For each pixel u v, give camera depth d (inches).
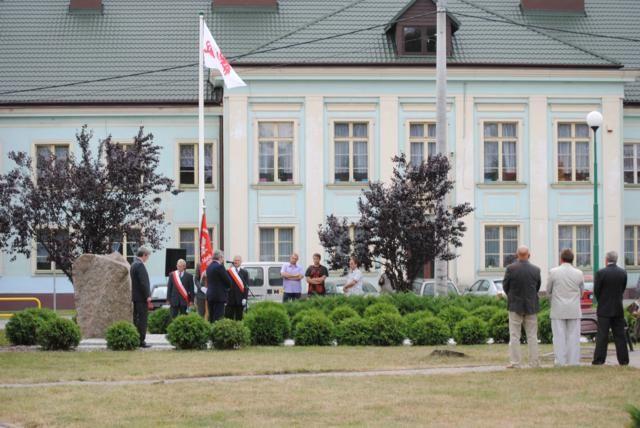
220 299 1375.5
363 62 2437.3
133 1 2760.8
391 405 828.0
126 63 2605.8
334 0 2696.9
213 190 2536.9
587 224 2493.8
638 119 2625.5
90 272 1412.4
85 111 2522.1
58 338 1266.0
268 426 739.4
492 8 2696.9
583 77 2479.1
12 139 2524.6
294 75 2431.1
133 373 1031.6
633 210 2623.0
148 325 1573.6
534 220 2481.5
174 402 842.2
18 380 986.1
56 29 2687.0
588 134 2498.8
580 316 1109.7
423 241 1612.9
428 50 2475.4
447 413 793.6
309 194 2443.4
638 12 2746.1
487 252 2479.1
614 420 767.1
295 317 1409.9
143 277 1304.1
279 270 2170.3
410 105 2459.4
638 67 2645.2
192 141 2534.5
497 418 773.9
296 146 2442.2
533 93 2479.1
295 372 1051.3
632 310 1245.1
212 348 1289.4
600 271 1104.8
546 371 1035.9
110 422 756.6
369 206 1648.6
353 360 1145.4
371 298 1488.7
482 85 2470.5
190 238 2546.8
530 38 2532.0
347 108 2448.3
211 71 2423.7
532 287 1084.5
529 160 2481.5
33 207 1707.7
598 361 1104.2
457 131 2464.3
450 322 1411.2
